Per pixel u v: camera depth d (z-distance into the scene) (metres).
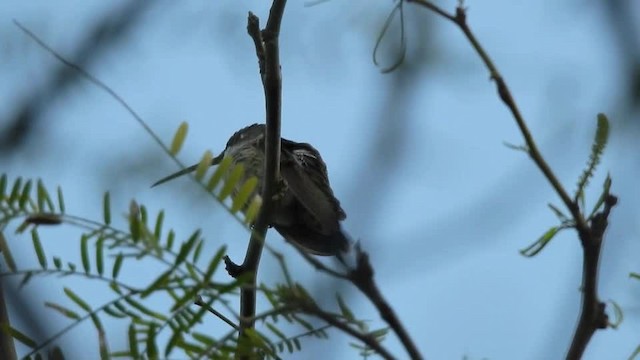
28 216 3.45
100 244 3.42
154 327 3.42
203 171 3.54
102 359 3.43
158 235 3.37
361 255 3.01
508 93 3.79
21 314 5.96
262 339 3.54
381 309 2.99
